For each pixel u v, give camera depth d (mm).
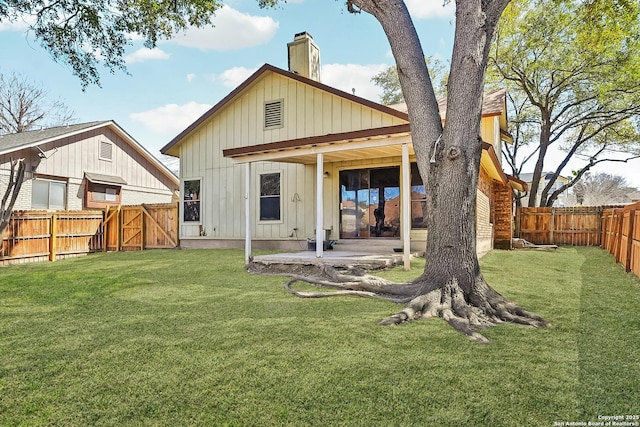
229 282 6137
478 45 4422
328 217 10203
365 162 9680
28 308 4723
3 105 27188
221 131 12148
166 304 4742
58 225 11023
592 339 3260
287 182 10969
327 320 3930
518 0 16641
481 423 2047
